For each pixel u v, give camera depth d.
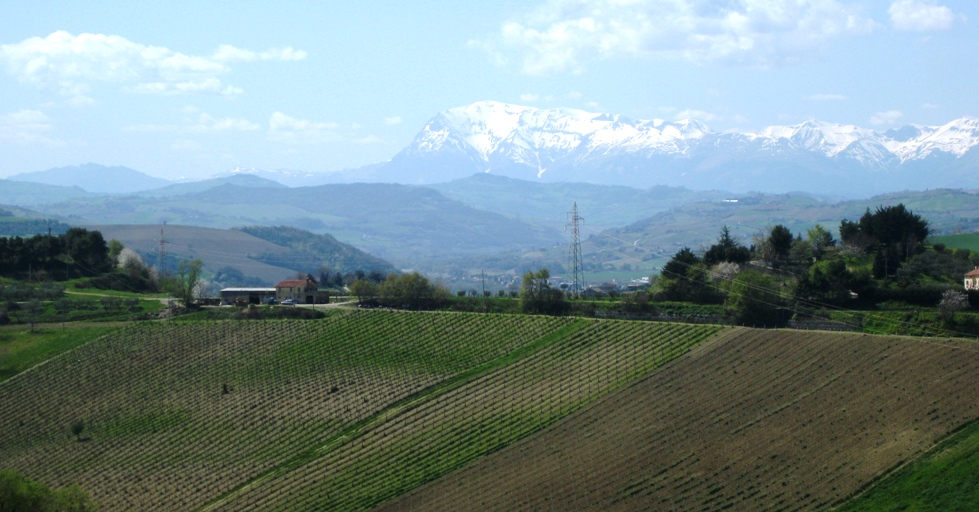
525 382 187.12
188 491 172.00
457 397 186.38
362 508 154.75
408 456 168.38
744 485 138.25
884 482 130.12
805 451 142.75
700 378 172.62
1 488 137.88
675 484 142.38
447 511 148.12
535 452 160.62
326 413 190.38
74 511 146.38
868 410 149.00
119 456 187.62
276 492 165.38
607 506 140.50
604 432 161.88
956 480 124.94
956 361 156.00
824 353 169.62
